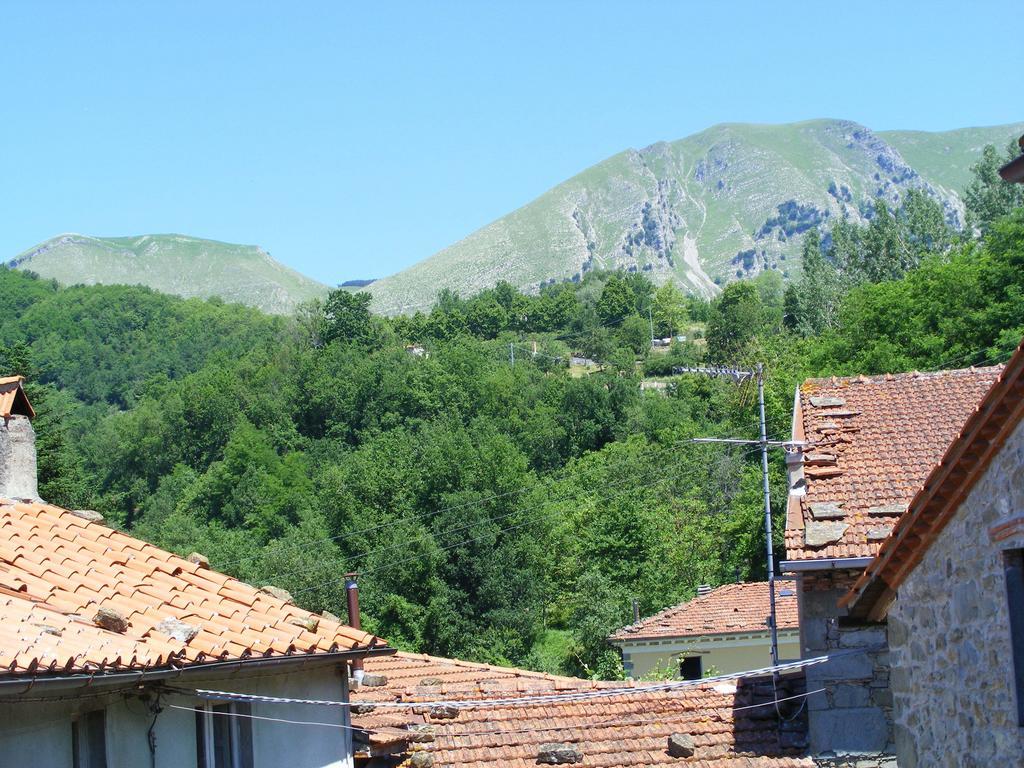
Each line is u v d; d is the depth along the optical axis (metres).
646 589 52.72
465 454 62.75
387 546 57.59
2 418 15.22
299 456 95.06
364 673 17.30
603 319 195.38
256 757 12.86
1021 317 46.19
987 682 9.90
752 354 87.06
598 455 80.25
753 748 15.05
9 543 13.76
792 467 16.58
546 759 14.84
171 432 104.12
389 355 121.94
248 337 185.75
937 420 17.45
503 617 56.72
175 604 13.41
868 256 94.00
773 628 16.17
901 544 11.23
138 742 11.27
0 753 9.53
